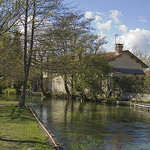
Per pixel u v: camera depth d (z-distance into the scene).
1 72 15.51
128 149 8.50
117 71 32.75
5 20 8.28
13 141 7.16
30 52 12.89
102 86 32.62
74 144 8.92
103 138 10.08
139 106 22.59
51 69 14.05
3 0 7.93
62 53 13.76
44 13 11.33
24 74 17.84
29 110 17.33
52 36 11.72
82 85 29.84
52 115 16.86
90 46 27.03
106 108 21.81
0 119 11.57
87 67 27.23
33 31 12.45
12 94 41.84
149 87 25.36
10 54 10.58
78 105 24.52
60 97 35.50
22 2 8.42
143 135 10.82
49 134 9.29
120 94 29.39
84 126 12.78
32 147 6.65
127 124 13.62
